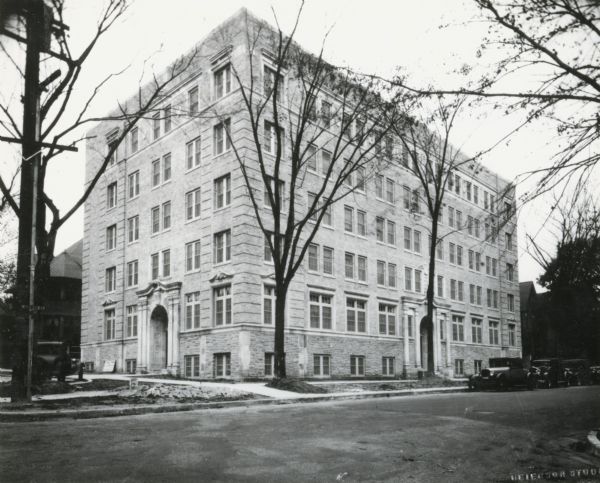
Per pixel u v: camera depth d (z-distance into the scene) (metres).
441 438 10.08
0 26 16.66
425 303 43.75
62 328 55.53
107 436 9.58
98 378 31.06
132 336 38.69
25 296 16.81
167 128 37.50
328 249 35.81
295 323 32.44
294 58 25.52
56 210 19.33
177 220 35.50
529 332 62.25
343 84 23.59
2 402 15.95
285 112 32.41
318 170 35.34
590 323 43.09
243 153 30.56
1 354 39.06
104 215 43.19
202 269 32.78
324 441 9.30
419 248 44.44
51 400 16.69
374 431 10.57
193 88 35.25
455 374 47.19
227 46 32.12
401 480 6.88
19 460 7.54
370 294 38.56
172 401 16.92
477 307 51.34
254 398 18.81
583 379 39.09
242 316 29.52
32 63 17.20
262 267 30.81
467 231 50.69
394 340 40.19
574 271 28.81
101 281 42.56
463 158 50.03
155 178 38.34
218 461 7.56
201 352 31.81
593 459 9.01
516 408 16.56
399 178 42.69
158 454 7.96
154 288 36.12
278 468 7.27
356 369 36.66
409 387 27.11
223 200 32.19
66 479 6.53
